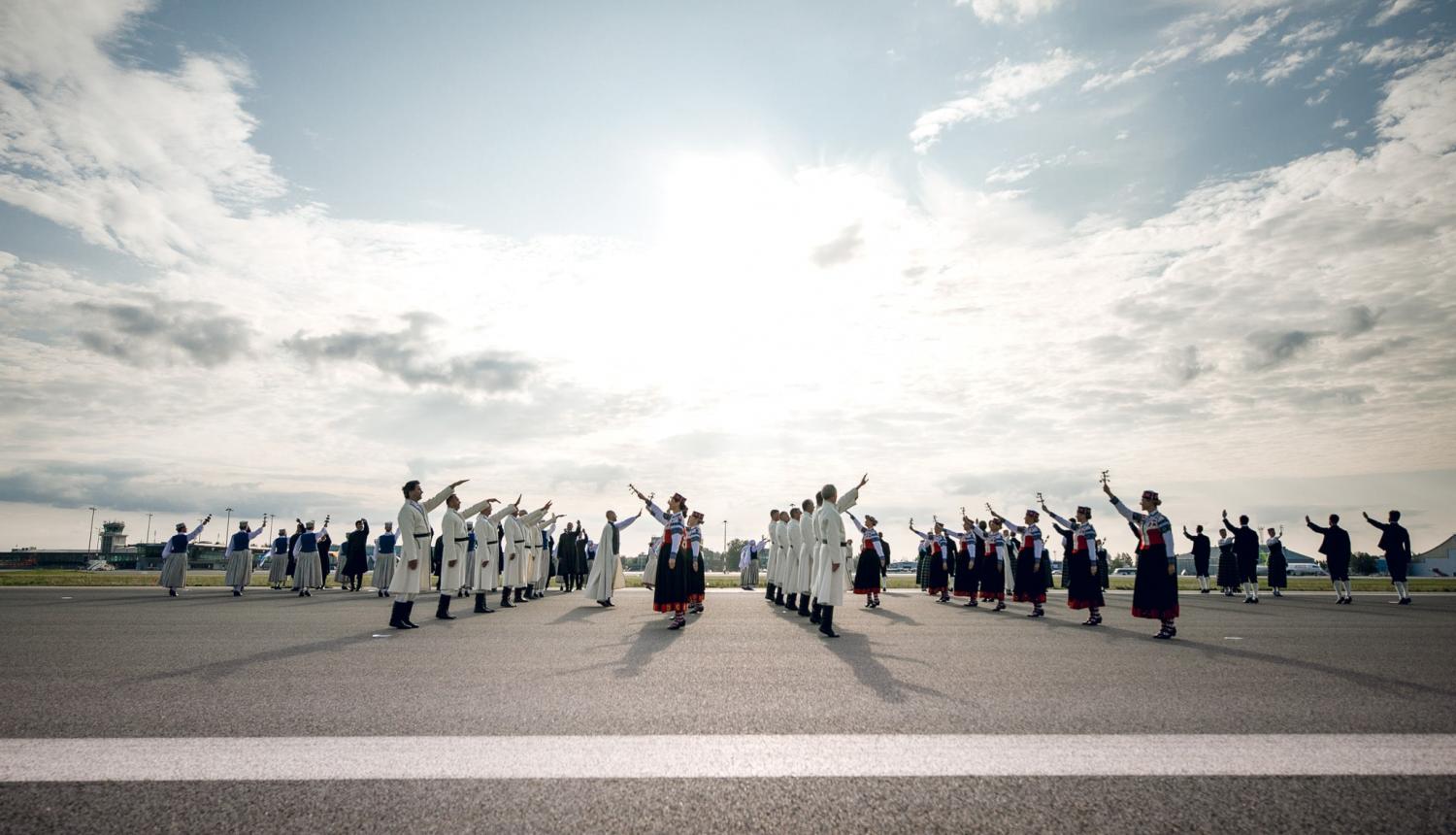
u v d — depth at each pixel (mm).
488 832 3400
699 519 15375
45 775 4184
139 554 81750
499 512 16812
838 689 6582
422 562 11844
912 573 63469
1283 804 3773
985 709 5816
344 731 5109
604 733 5062
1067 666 7938
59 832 3412
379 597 19500
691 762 4410
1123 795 3887
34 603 16516
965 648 9469
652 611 15281
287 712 5668
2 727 5215
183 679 7012
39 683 6832
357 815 3609
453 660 8172
